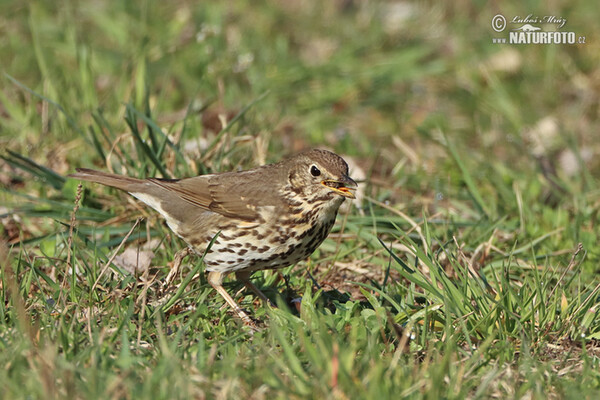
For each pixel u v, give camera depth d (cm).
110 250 1176
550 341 940
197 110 1579
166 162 1337
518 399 782
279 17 2212
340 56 2016
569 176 1623
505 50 2086
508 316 935
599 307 979
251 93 1852
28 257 1098
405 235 1039
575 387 800
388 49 2103
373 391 733
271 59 1989
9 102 1561
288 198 1034
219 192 1050
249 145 1444
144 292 933
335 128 1792
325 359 780
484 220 1322
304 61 2033
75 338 836
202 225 1056
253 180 1052
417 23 2245
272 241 1038
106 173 1146
